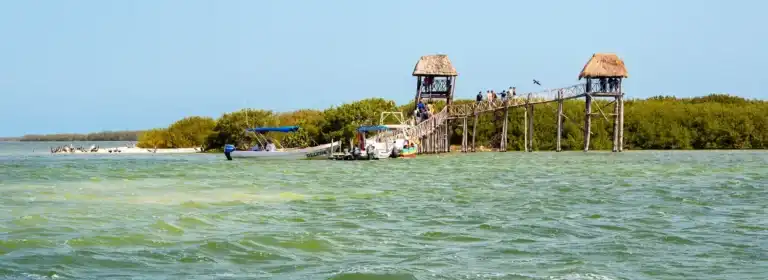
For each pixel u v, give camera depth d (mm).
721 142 132750
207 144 150125
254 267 23547
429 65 114125
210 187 51562
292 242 27547
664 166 73750
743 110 136125
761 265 23562
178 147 166750
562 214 35656
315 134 132750
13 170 75312
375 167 76938
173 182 56656
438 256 25203
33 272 22531
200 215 34594
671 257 24875
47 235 28750
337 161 90500
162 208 38031
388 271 22750
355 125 126938
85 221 32719
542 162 82750
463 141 115438
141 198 43312
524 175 62375
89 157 125875
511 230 30578
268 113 149875
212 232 29812
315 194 46094
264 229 30719
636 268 23281
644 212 36250
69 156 133875
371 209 37938
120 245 26781
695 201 40844
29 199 42719
